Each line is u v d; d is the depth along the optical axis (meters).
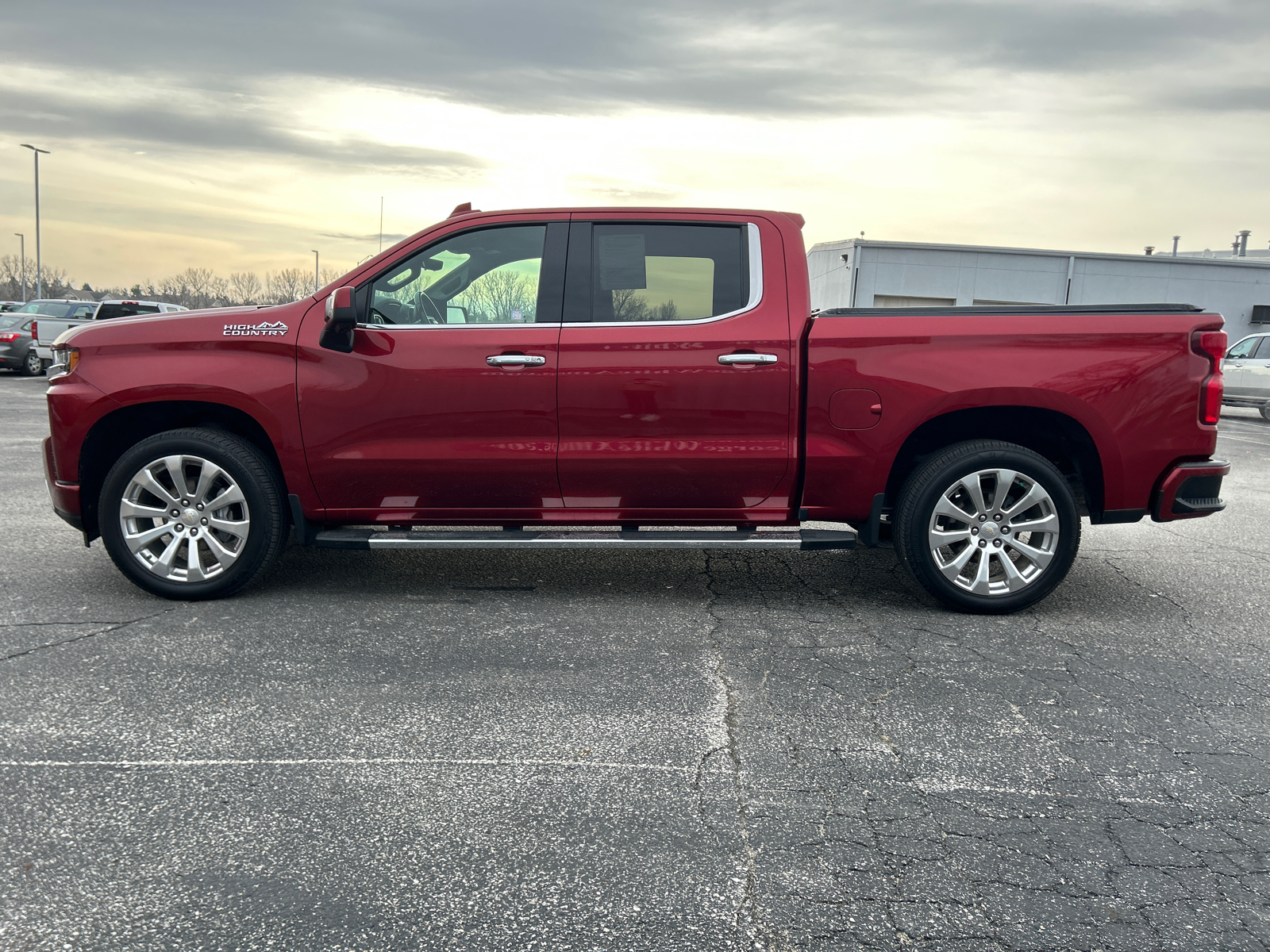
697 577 5.39
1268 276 30.97
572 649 4.16
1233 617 4.76
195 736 3.25
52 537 6.11
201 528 4.68
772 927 2.27
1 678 3.72
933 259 30.23
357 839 2.63
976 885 2.44
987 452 4.53
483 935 2.23
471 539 4.54
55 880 2.42
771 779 3.00
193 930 2.24
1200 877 2.49
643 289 4.63
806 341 4.55
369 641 4.22
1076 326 4.49
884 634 4.41
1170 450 4.52
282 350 4.57
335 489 4.67
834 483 4.61
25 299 70.75
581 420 4.56
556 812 2.79
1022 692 3.74
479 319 4.64
